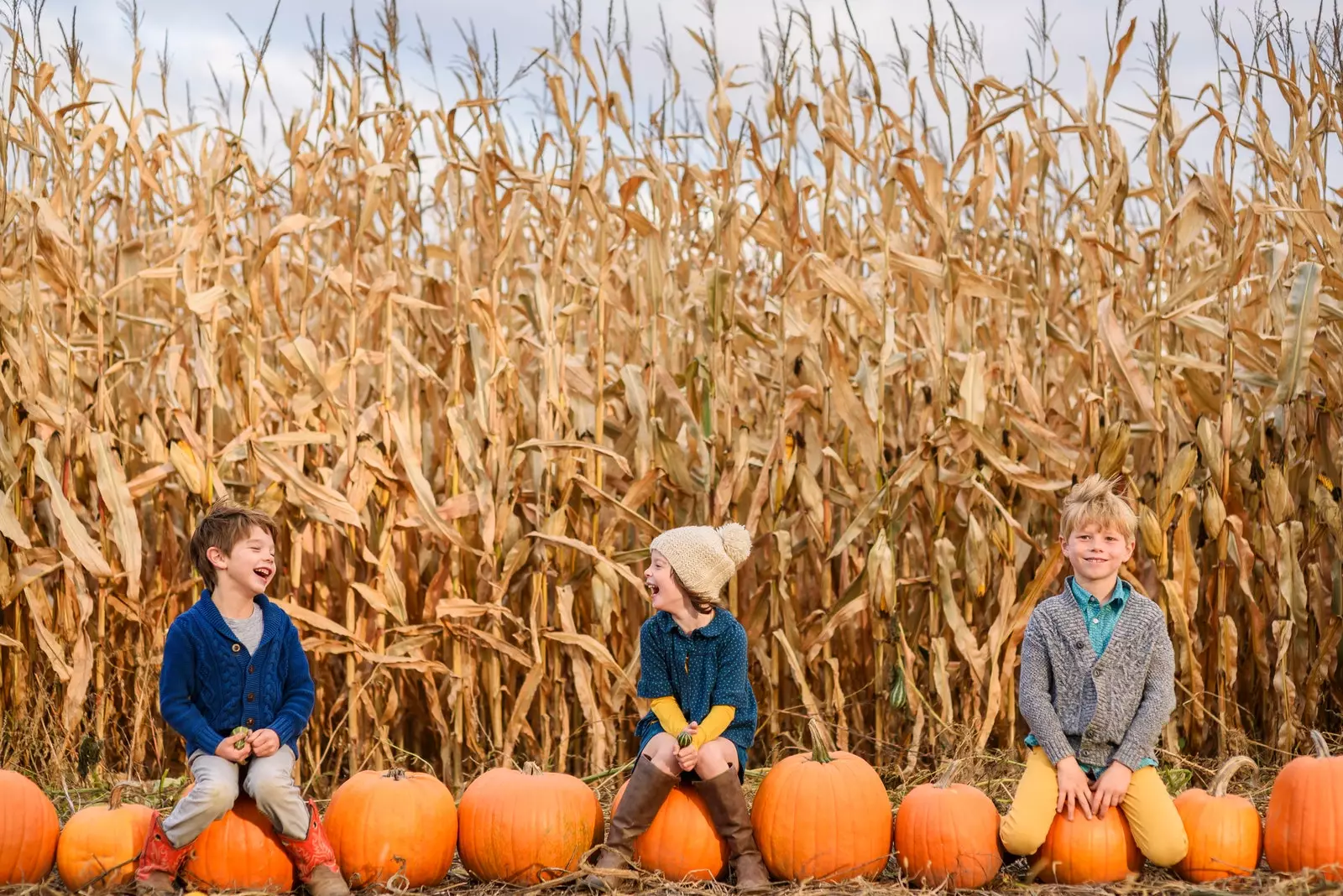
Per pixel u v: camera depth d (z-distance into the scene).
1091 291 4.75
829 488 4.86
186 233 4.79
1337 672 4.82
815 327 4.88
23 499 4.60
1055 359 5.63
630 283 5.23
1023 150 4.93
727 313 4.82
